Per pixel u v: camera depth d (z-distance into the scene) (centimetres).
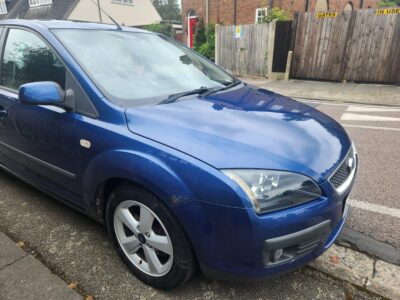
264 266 180
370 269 237
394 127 582
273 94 304
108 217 232
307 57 1099
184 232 189
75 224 287
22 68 283
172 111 220
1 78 310
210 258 184
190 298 212
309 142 205
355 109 737
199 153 183
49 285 221
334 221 197
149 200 197
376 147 482
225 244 178
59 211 307
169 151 187
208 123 207
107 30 291
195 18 1919
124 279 228
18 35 293
